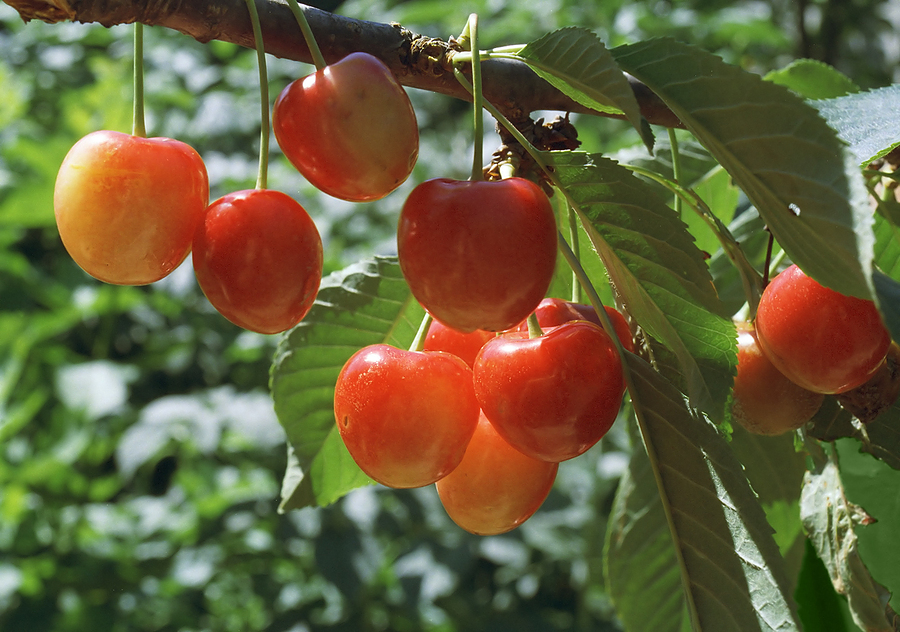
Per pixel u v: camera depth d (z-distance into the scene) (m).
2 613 0.88
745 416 0.36
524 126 0.37
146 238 0.33
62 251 1.29
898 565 0.38
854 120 0.37
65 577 0.92
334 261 0.98
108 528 0.96
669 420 0.34
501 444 0.34
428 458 0.33
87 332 1.18
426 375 0.34
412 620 0.98
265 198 0.33
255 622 0.99
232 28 0.35
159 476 1.26
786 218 0.32
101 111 1.09
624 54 0.33
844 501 0.38
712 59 0.32
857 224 0.31
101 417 1.04
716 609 0.34
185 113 1.19
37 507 0.95
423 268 0.32
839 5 1.10
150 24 0.34
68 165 0.33
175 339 1.12
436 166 1.22
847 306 0.34
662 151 0.47
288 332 0.41
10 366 0.94
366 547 0.92
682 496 0.34
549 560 1.08
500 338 0.34
